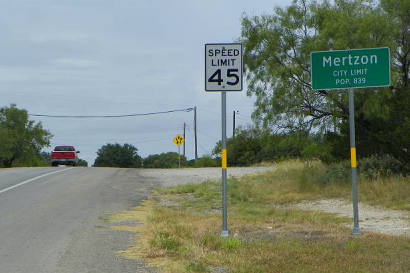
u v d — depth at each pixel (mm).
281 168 26812
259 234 11055
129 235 10906
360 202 16531
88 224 12484
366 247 9242
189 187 21781
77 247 9680
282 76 19719
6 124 89938
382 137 19312
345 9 19500
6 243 10133
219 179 25672
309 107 20328
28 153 91688
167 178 27531
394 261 8258
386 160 19750
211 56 10422
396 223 12664
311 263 8133
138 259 8672
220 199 19062
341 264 8039
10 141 86375
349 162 20141
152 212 14602
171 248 9336
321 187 19328
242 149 46656
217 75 10422
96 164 99250
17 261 8633
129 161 99250
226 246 9414
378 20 18078
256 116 20953
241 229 11680
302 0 20328
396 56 19797
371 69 10633
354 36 17891
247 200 18750
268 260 8367
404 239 9984
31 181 24453
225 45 10414
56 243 10086
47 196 18641
